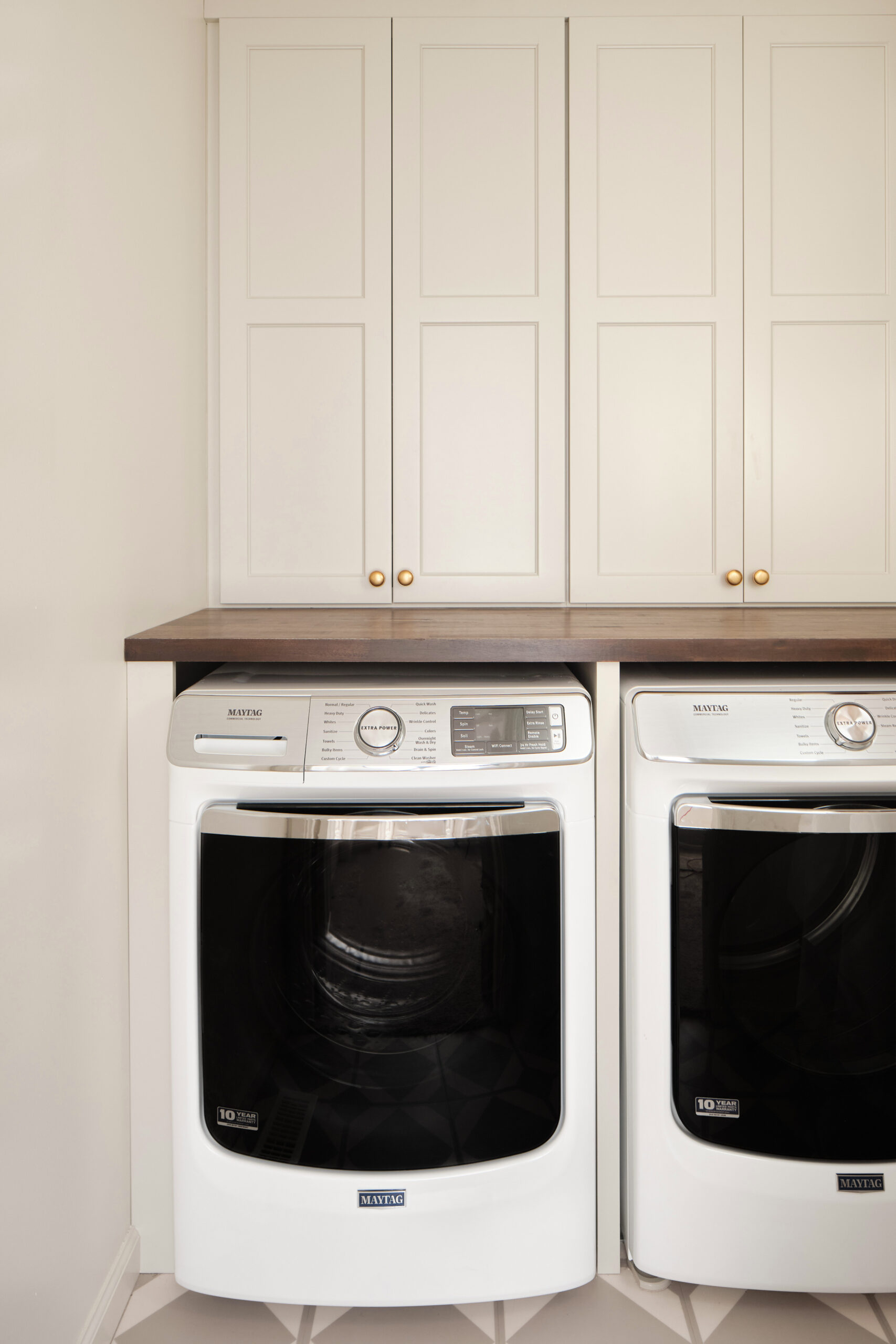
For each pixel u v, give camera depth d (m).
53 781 1.01
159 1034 1.26
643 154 1.83
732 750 1.16
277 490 1.86
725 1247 1.21
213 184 1.83
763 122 1.83
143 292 1.38
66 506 1.05
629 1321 1.23
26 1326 0.94
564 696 1.19
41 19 0.99
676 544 1.87
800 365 1.85
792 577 1.88
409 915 1.14
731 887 1.17
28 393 0.95
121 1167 1.24
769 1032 1.18
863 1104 1.19
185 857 1.17
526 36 1.81
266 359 1.84
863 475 1.87
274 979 1.16
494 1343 1.19
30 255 0.96
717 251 1.84
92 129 1.15
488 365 1.85
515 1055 1.17
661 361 1.85
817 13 1.82
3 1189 0.89
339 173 1.83
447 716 1.16
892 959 1.17
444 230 1.83
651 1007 1.20
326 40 1.81
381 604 1.88
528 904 1.15
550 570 1.88
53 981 1.01
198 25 1.74
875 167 1.84
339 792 1.16
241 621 1.56
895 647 1.22
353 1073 1.16
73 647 1.07
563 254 1.84
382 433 1.86
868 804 1.17
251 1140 1.17
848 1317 1.24
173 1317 1.23
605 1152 1.26
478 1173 1.17
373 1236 1.17
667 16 1.81
